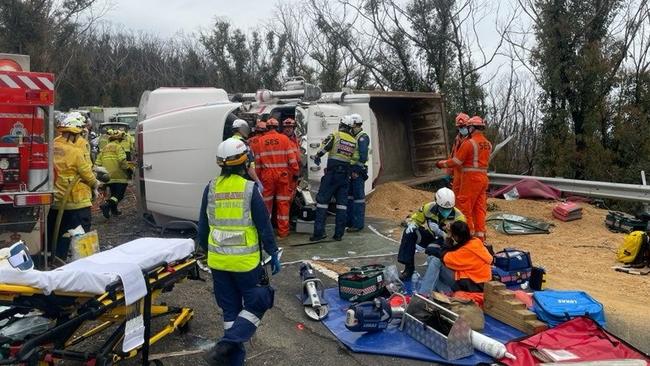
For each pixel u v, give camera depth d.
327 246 8.59
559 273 7.62
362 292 6.00
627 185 11.45
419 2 20.11
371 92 12.45
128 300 4.08
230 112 8.63
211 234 4.42
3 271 3.89
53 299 4.06
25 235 6.23
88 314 3.88
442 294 5.70
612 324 5.72
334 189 8.82
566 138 16.70
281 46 31.25
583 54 16.59
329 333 5.44
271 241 4.43
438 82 20.14
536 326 5.25
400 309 5.52
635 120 16.25
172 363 4.73
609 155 16.06
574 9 16.77
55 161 6.98
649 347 5.32
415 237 6.80
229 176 4.45
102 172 8.36
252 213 4.39
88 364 4.01
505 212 11.38
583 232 9.99
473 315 5.32
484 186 8.48
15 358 3.70
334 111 9.96
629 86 17.31
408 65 21.09
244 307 4.38
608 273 7.67
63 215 7.27
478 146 8.36
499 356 4.79
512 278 6.55
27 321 4.29
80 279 3.95
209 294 6.50
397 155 14.52
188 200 8.84
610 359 4.72
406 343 5.16
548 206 11.84
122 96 42.25
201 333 5.38
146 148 9.14
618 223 10.02
